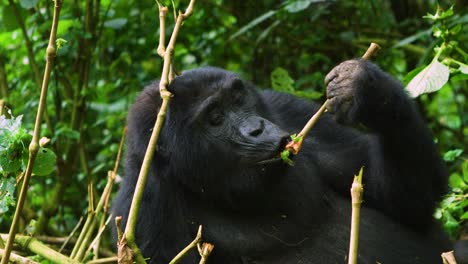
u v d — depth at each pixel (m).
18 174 9.06
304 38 15.63
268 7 15.65
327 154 10.60
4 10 13.60
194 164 9.46
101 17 14.94
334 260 9.69
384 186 9.86
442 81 9.73
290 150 8.84
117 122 15.43
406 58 15.63
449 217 10.68
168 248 9.62
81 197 14.80
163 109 7.58
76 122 14.15
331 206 10.19
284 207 9.75
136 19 15.66
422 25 15.94
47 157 8.59
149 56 15.63
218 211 9.90
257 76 16.03
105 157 14.80
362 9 15.81
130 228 7.39
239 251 9.77
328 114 10.95
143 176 7.45
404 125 9.27
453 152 11.30
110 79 15.83
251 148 9.05
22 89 14.25
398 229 10.02
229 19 15.94
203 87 9.39
